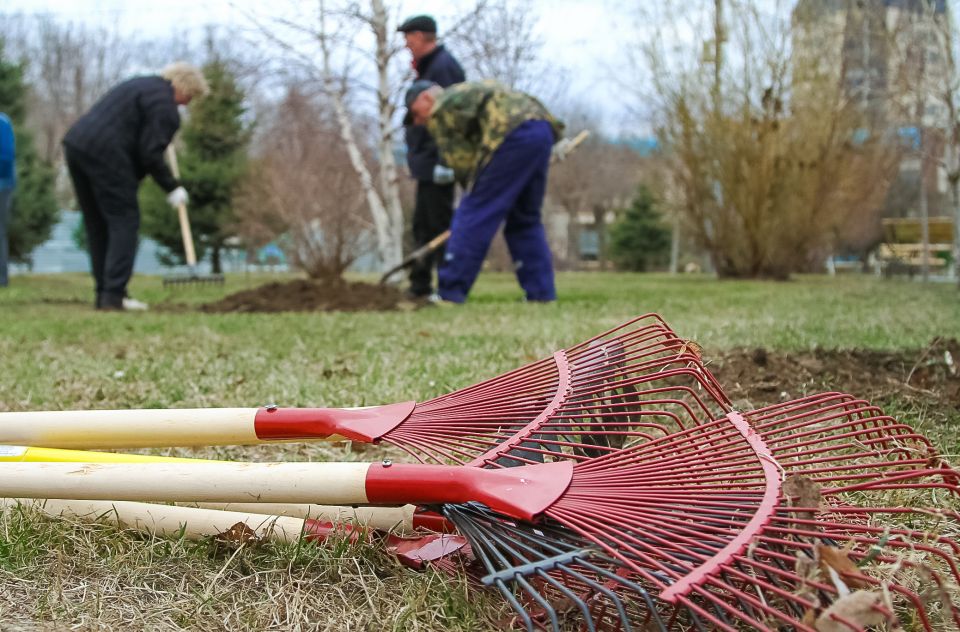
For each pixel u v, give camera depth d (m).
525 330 6.34
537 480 1.82
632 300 10.06
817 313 7.70
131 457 2.17
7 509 2.19
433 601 1.77
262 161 19.75
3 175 12.38
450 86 9.80
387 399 3.68
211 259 22.88
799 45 17.22
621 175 34.75
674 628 1.68
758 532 1.59
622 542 1.57
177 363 4.83
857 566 1.54
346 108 14.45
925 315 7.37
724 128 17.70
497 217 9.26
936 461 1.89
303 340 6.03
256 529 2.06
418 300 9.62
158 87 9.05
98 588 1.84
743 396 3.54
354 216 16.33
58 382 4.20
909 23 11.80
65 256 30.81
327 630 1.69
